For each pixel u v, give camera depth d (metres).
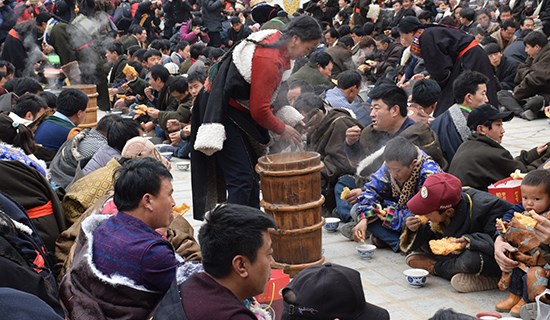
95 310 3.19
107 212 3.97
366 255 5.11
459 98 5.71
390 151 4.84
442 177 4.44
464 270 4.41
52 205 4.34
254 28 15.96
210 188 5.21
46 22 13.23
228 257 2.68
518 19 14.05
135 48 12.30
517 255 4.02
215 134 4.81
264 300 3.86
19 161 4.26
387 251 5.26
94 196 4.52
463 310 4.21
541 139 8.38
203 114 5.02
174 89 8.30
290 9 17.02
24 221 3.64
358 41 12.75
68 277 3.35
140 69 11.12
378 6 15.04
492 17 14.34
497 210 4.40
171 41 16.69
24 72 13.38
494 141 5.06
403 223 5.05
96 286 3.24
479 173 4.96
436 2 17.17
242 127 4.91
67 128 6.08
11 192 4.16
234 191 4.95
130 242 3.28
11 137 4.79
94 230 3.43
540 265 3.95
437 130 5.72
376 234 5.22
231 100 4.90
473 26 12.80
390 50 11.59
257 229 2.71
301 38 4.76
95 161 5.05
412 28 9.70
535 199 3.98
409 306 4.30
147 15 17.67
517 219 3.91
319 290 2.78
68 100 6.23
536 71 9.36
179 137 7.96
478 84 5.62
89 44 11.29
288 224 4.54
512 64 10.49
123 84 10.91
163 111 8.52
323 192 5.98
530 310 3.90
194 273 2.83
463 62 7.99
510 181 4.75
